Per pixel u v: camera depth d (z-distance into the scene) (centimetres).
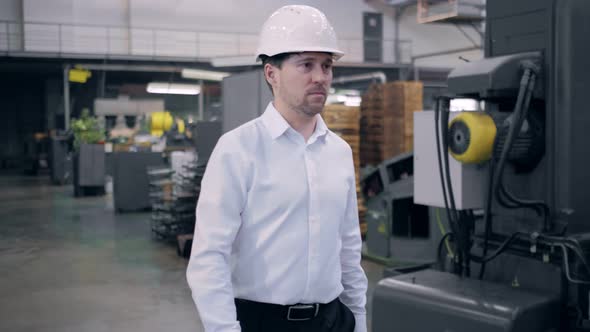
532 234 298
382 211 580
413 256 556
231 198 139
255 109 504
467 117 303
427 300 297
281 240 144
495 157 302
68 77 1673
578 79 298
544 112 316
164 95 1988
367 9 2086
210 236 137
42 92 2403
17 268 616
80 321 439
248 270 146
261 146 145
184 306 476
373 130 805
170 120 1384
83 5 1766
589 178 305
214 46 1903
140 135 1471
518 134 304
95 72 1973
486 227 317
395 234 590
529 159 313
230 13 1912
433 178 356
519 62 302
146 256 669
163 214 791
